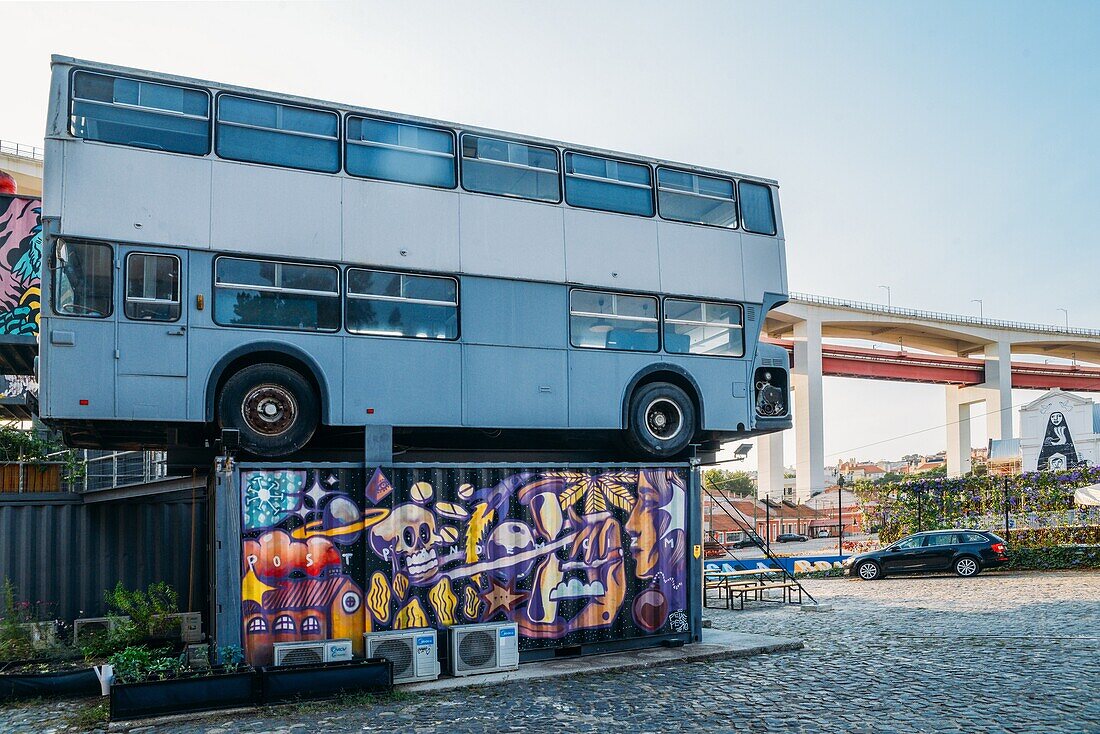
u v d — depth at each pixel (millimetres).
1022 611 16578
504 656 10992
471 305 12047
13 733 8398
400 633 10461
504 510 11617
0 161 39094
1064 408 60625
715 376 13820
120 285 10180
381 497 10891
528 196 12617
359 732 8305
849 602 19844
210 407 10469
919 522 30906
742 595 19578
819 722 8414
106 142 10273
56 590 13703
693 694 9805
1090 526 28094
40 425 17594
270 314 10898
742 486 134375
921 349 95812
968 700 9156
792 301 75625
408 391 11523
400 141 11859
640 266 13258
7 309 16375
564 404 12508
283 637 10227
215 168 10750
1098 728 7941
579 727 8414
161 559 14344
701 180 14086
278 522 10359
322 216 11219
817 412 76562
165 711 8938
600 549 12234
